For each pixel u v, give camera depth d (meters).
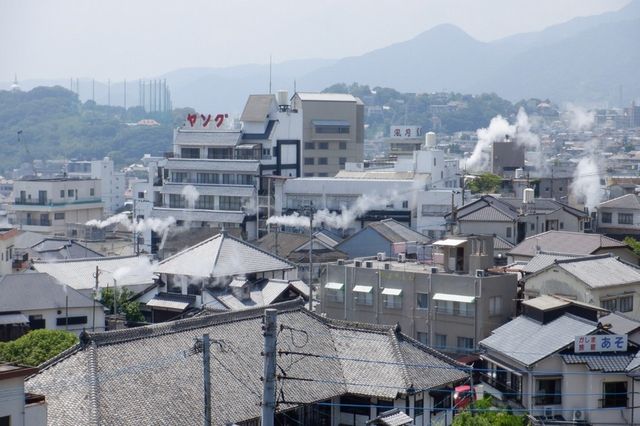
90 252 122.56
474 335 74.31
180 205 149.25
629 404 55.03
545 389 56.19
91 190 169.50
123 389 48.75
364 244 117.81
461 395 60.72
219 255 90.19
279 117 155.62
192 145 151.25
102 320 86.94
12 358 62.75
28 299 83.94
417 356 59.62
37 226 161.00
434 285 76.62
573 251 89.00
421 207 138.25
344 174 159.75
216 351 54.59
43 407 41.56
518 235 114.06
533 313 61.59
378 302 79.94
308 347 59.41
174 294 88.88
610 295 72.38
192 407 49.56
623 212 129.50
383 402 56.09
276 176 146.38
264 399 35.03
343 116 185.62
